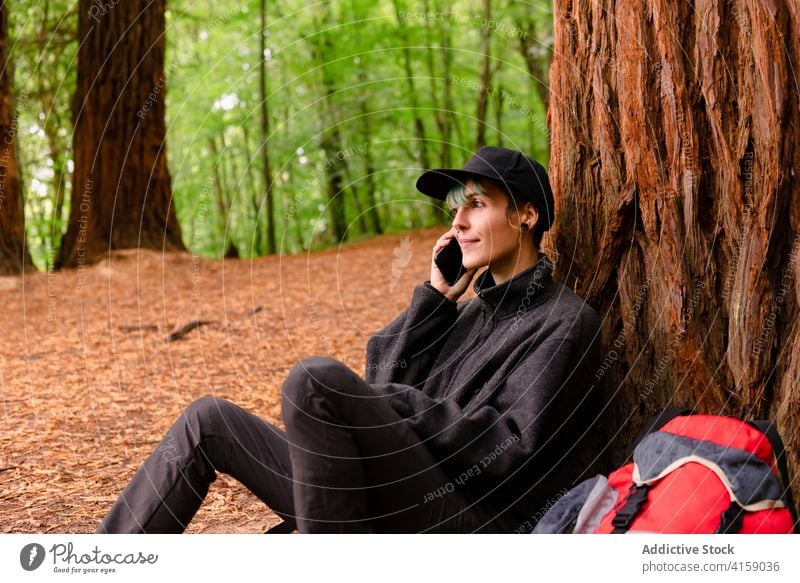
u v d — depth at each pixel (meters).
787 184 2.15
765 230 2.15
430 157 15.03
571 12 2.54
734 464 1.73
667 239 2.25
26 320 6.62
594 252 2.43
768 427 1.86
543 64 13.39
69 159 11.88
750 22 2.19
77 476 3.08
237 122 15.45
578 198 2.47
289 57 14.65
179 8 13.66
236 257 10.78
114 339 6.05
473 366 2.11
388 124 14.95
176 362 5.38
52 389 4.65
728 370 2.21
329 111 14.53
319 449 1.76
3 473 3.10
